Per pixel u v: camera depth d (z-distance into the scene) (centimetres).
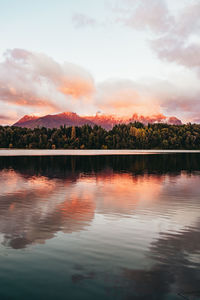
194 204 1709
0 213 1439
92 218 1362
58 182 2667
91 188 2312
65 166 4744
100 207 1608
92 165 5028
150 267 820
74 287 705
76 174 3441
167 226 1240
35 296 665
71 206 1627
